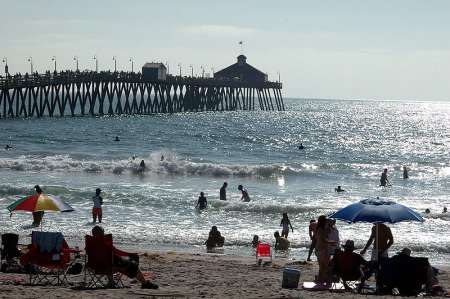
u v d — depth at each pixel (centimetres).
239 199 6025
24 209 2667
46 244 2225
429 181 8281
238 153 11425
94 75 15838
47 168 7925
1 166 7894
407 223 4881
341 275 2258
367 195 6781
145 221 4775
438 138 16962
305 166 9281
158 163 8112
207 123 17875
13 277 2317
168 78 18412
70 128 13588
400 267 2178
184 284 2319
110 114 16738
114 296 1889
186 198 5850
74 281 2277
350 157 11656
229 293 2056
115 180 7262
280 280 2508
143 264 2917
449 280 2767
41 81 14250
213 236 3947
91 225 4516
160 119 17588
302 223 4944
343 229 4591
